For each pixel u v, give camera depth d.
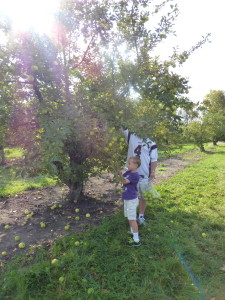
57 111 3.32
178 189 6.43
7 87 3.52
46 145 2.70
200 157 14.75
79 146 3.98
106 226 3.86
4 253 3.14
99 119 3.48
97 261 2.96
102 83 3.82
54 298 2.37
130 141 3.91
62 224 4.07
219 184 7.03
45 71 3.41
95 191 5.95
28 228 3.93
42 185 6.61
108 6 3.91
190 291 2.47
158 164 11.35
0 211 4.68
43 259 3.01
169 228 3.92
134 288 2.51
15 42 3.24
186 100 3.66
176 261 2.93
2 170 3.59
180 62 3.86
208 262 3.00
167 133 3.82
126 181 3.35
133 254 3.10
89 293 2.41
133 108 3.68
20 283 2.52
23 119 3.83
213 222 4.17
